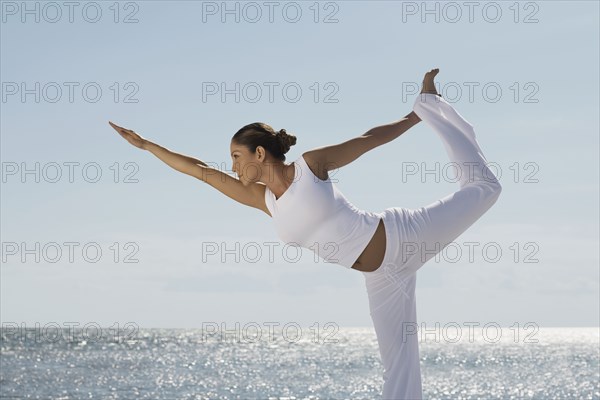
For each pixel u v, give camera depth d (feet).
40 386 107.55
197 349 234.38
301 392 102.99
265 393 101.65
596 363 178.60
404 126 13.34
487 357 208.54
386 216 12.71
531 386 116.26
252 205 13.61
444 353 235.20
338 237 12.57
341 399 94.79
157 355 194.49
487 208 13.12
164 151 13.79
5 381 114.01
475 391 109.29
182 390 104.68
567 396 102.32
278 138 12.67
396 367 13.01
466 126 13.24
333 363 166.50
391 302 13.10
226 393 101.45
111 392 100.89
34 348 219.20
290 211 12.54
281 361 173.99
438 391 109.29
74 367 145.48
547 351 252.21
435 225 12.73
